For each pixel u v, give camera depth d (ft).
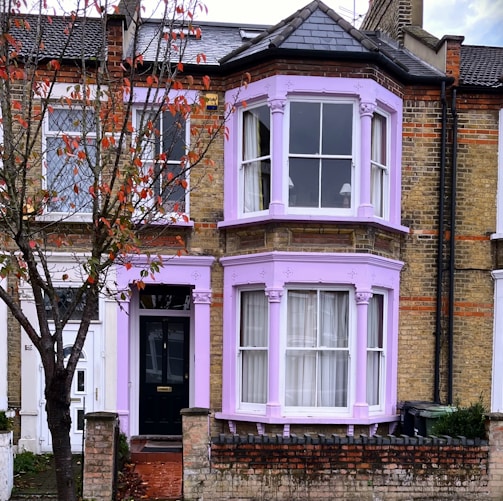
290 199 29.60
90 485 22.02
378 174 31.40
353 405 29.04
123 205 17.13
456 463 22.90
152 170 19.47
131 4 31.09
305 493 22.38
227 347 30.40
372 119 30.76
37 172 28.81
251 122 30.81
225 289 30.68
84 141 17.26
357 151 29.40
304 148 29.73
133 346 32.81
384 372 30.83
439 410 26.94
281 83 28.86
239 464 22.26
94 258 15.99
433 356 31.19
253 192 30.55
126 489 24.21
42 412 29.91
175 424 33.19
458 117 32.01
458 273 31.55
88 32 33.42
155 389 33.35
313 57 28.91
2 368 29.58
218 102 31.01
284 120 29.12
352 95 29.32
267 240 29.14
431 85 31.81
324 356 29.81
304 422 28.43
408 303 31.35
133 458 28.76
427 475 22.77
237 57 31.04
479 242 31.71
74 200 29.55
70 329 30.12
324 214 29.22
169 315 33.63
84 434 22.62
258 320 30.30
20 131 18.03
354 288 29.22
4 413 28.32
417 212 31.68
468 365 31.22
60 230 26.91
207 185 30.89
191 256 30.42
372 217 28.76
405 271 31.45
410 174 31.73
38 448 29.58
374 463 22.68
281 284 28.63
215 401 30.63
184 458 22.17
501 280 31.19
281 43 28.84
